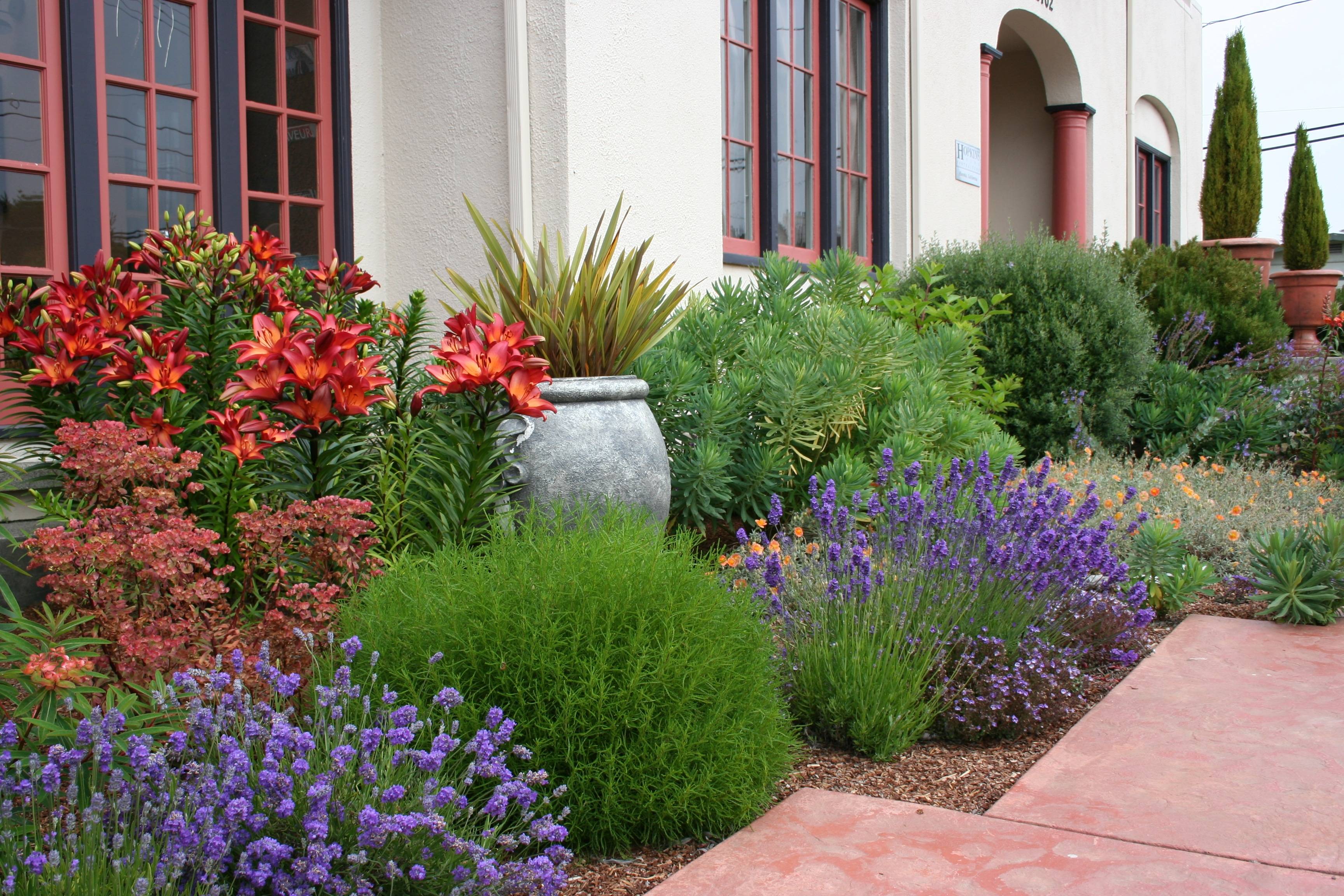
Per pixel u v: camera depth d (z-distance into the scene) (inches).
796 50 277.6
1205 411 262.1
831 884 69.5
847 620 104.0
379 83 195.2
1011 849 75.1
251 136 171.5
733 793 78.6
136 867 54.3
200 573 90.7
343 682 67.8
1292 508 196.5
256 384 91.7
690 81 216.8
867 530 144.6
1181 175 593.0
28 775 65.7
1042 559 115.1
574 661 75.7
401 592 81.9
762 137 262.2
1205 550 178.2
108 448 84.5
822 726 100.0
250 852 56.9
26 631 74.4
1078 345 243.1
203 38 163.2
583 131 185.8
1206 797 84.7
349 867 58.4
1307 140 571.8
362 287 138.6
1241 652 129.2
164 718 73.7
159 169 157.8
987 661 104.2
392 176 195.5
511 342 106.1
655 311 153.6
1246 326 330.6
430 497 112.6
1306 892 68.4
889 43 311.7
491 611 77.2
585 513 99.8
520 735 75.2
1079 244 283.3
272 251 129.0
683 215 215.3
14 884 53.4
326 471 98.7
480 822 72.8
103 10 148.2
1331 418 260.2
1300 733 99.7
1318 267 573.6
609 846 76.8
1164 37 555.5
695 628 80.4
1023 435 247.8
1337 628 140.6
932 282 232.2
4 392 110.3
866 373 173.8
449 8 188.4
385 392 105.2
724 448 155.3
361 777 63.3
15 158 139.6
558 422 125.4
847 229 304.7
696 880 70.2
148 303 110.7
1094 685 120.0
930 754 99.0
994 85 491.8
